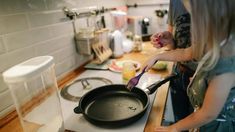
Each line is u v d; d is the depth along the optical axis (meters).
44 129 0.80
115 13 2.21
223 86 0.68
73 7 1.53
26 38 1.11
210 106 0.69
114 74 1.47
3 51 0.99
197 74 0.83
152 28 2.72
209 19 0.62
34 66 0.69
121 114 0.95
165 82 1.17
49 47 1.30
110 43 1.81
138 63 1.60
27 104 0.84
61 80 1.42
